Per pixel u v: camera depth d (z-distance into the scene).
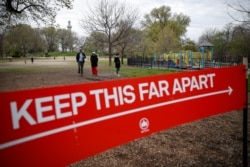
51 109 1.47
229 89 2.79
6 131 1.28
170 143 4.21
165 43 44.22
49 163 1.45
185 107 2.34
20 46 80.50
